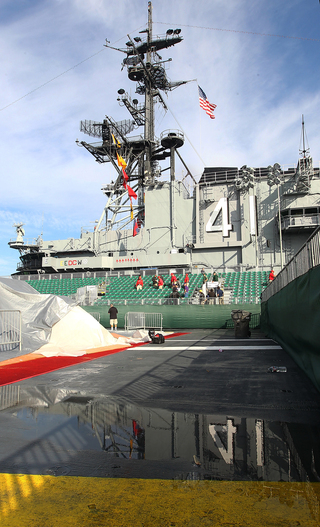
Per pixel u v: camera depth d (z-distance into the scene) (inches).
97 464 147.5
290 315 386.9
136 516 109.7
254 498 118.9
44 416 213.8
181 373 343.6
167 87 1665.8
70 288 1346.0
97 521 107.3
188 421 201.5
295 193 1214.3
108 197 1686.8
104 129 1615.4
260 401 238.8
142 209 1552.7
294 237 1213.7
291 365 367.6
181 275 1272.1
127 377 329.4
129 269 1412.4
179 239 1341.0
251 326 947.3
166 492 123.9
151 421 202.4
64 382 311.3
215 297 1008.2
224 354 470.0
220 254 1278.3
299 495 120.6
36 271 1541.6
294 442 168.2
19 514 111.4
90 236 1491.1
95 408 230.1
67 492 124.9
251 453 156.4
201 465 145.5
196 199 1323.8
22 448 164.9
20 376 341.1
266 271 1171.3
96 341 579.8
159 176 1614.2
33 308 575.5
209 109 1380.4
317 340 250.1
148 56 1587.1
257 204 1259.2
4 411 224.2
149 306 1029.8
